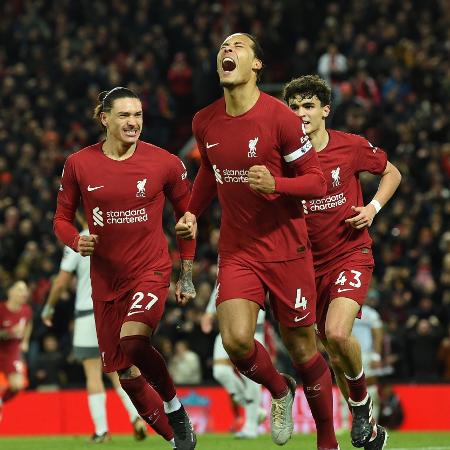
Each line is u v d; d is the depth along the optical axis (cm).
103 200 1811
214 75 5659
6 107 5512
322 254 1839
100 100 1955
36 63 5728
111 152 1836
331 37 5753
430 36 5812
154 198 1830
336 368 1939
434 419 3616
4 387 3469
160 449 2456
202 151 1709
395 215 4612
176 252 4347
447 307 4069
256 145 1634
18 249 4622
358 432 1769
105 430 2792
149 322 1775
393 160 5000
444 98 5472
